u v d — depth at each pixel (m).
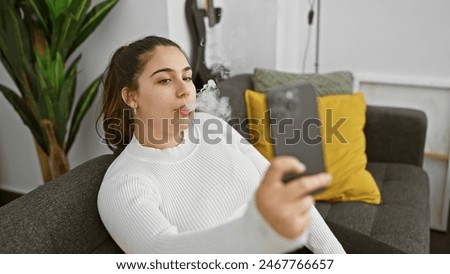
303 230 0.48
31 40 1.45
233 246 0.55
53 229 0.84
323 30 2.08
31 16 1.43
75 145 1.78
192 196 0.91
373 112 1.73
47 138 1.53
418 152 1.70
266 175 0.47
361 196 1.47
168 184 0.90
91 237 0.91
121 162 0.92
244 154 1.09
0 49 1.42
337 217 1.38
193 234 0.64
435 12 1.84
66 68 1.64
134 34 1.47
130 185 0.83
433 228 2.00
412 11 1.88
